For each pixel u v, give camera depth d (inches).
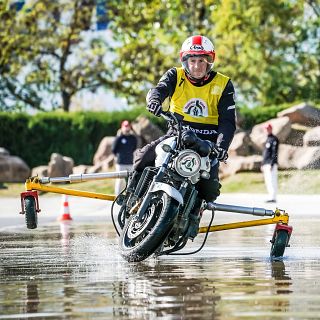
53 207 1679.4
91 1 3351.4
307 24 3312.0
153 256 650.8
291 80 3176.7
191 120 649.6
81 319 422.6
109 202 1790.1
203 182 621.3
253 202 1863.9
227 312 435.5
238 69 3117.6
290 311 437.1
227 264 642.2
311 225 1123.9
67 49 3405.5
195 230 627.2
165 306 453.4
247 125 3009.4
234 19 3095.5
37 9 3326.8
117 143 1915.6
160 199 601.3
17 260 677.9
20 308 454.0
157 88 641.0
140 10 3321.9
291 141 2652.6
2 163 2783.0
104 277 567.2
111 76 3422.7
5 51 3351.4
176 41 3221.0
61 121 3107.8
